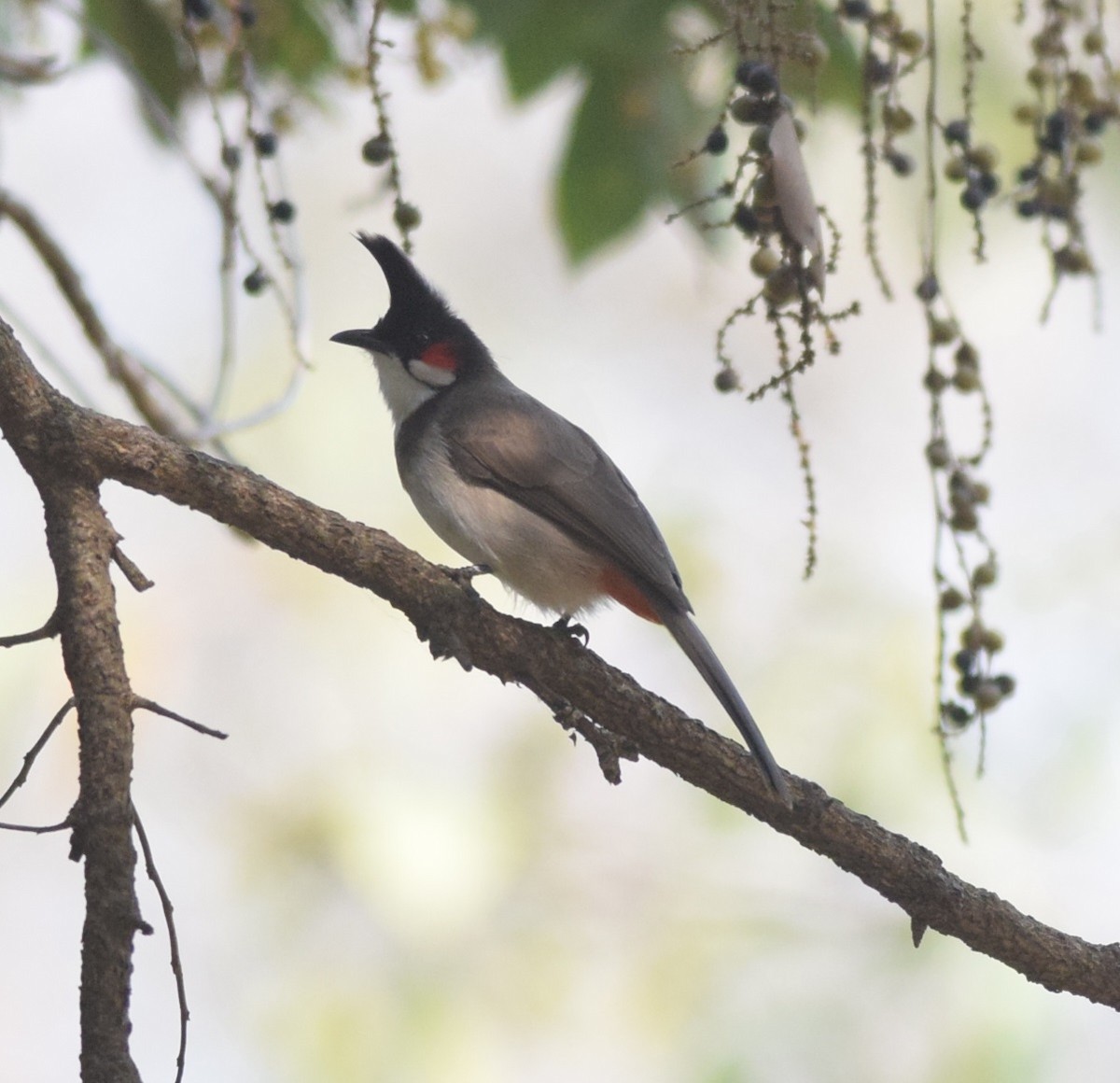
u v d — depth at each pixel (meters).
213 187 7.15
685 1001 10.78
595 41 8.26
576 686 6.66
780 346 5.63
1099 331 6.46
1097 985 6.75
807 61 5.63
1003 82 11.02
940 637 6.19
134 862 5.12
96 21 9.09
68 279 8.25
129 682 5.34
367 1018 10.66
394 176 6.14
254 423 7.45
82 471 5.73
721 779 6.72
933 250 6.20
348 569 6.38
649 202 8.69
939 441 6.23
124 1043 4.93
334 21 8.31
